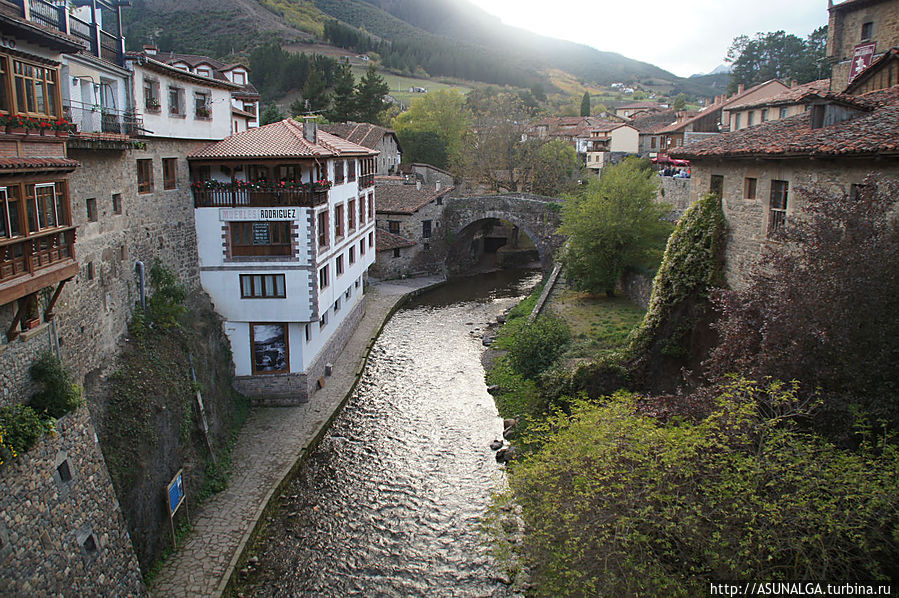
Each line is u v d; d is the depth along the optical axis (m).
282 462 23.30
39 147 13.99
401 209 56.69
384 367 34.59
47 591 12.35
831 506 11.47
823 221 13.77
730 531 12.55
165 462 18.89
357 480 23.03
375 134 68.31
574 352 28.95
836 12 35.28
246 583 17.72
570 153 76.00
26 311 13.85
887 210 13.86
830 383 13.63
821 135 17.56
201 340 24.59
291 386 28.17
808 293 13.37
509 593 17.64
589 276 40.97
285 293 26.84
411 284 54.59
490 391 31.11
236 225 26.84
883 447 12.12
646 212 39.69
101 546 14.32
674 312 23.52
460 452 25.06
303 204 26.09
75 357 16.97
